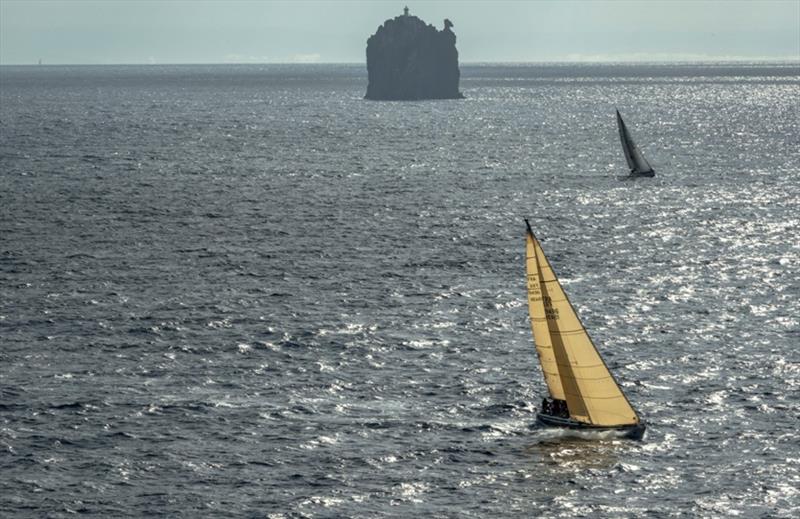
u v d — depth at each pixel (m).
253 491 195.88
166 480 199.88
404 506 190.62
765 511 188.75
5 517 185.25
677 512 188.50
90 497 193.00
